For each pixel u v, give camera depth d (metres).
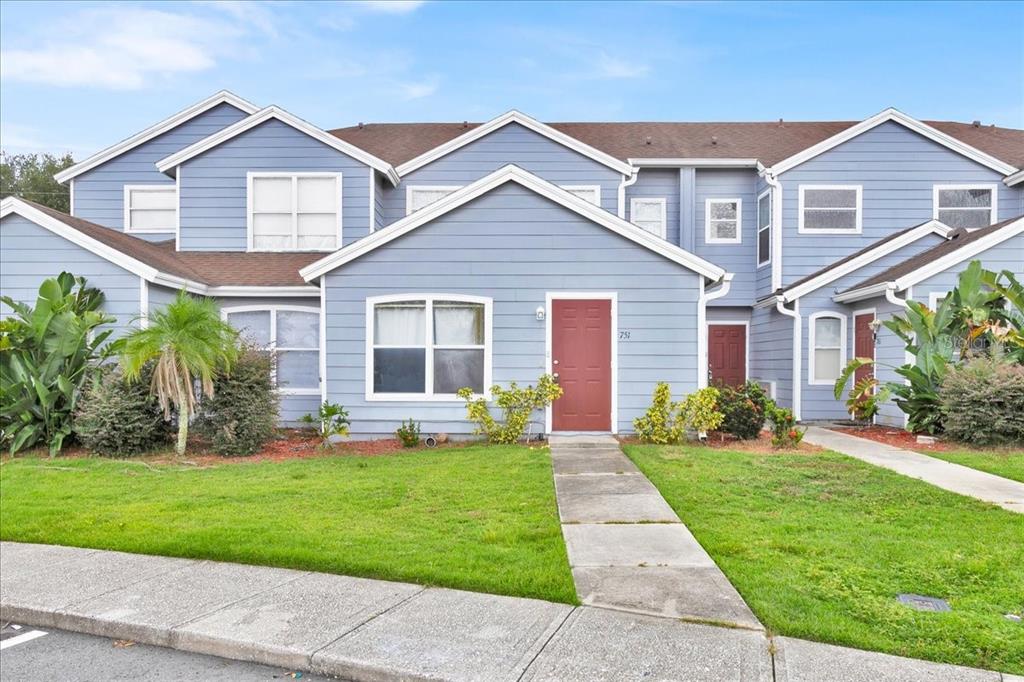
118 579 5.34
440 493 7.81
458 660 3.92
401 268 12.02
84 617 4.64
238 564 5.68
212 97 17.42
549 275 11.98
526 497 7.57
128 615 4.64
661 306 11.92
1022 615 4.38
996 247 12.74
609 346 11.97
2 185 36.50
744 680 3.64
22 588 5.16
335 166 15.53
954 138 16.86
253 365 11.10
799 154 16.28
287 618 4.55
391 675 3.83
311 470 9.30
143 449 10.70
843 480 8.22
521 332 11.99
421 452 10.77
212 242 15.61
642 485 8.10
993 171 16.25
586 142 18.88
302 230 15.59
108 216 17.53
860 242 16.38
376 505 7.31
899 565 5.23
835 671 3.73
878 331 14.02
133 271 12.36
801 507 7.05
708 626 4.31
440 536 6.19
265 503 7.46
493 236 12.00
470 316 12.05
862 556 5.46
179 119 17.50
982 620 4.29
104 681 3.95
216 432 10.65
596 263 11.95
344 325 12.02
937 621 4.26
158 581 5.28
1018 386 10.30
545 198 11.97
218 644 4.27
